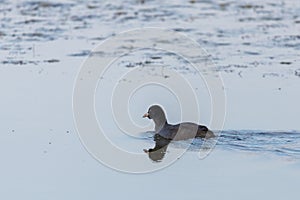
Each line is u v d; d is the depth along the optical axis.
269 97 48.12
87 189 31.48
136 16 86.25
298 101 46.97
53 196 30.59
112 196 30.50
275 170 33.62
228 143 37.97
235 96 48.50
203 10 91.31
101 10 91.25
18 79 53.59
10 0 98.00
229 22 81.75
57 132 40.22
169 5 95.56
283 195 30.48
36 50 65.38
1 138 39.12
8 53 64.12
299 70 57.03
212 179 32.59
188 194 30.69
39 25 79.88
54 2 97.06
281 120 42.19
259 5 95.38
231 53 64.12
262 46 67.62
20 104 46.25
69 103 46.25
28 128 40.91
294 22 81.62
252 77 54.31
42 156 36.00
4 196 30.64
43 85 51.56
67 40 70.56
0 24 80.62
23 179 32.78
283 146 37.44
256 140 38.38
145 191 31.17
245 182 32.06
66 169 34.22
